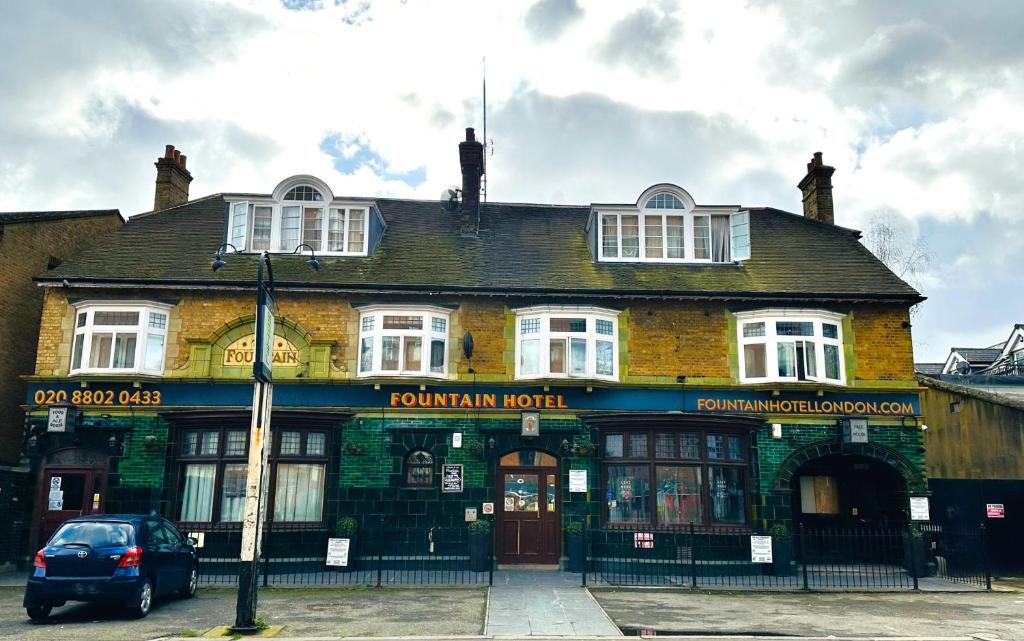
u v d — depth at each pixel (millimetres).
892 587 16078
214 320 18859
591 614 12539
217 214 22312
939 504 19891
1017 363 33625
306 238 20375
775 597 14781
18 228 19688
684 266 20719
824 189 23859
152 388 18219
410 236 21469
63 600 11508
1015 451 19000
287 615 12430
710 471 18141
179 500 17828
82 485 18047
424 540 17734
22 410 19719
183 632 10992
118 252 20031
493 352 18891
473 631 11242
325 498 17859
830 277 20281
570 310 18781
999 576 18094
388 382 18141
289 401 18266
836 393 18875
